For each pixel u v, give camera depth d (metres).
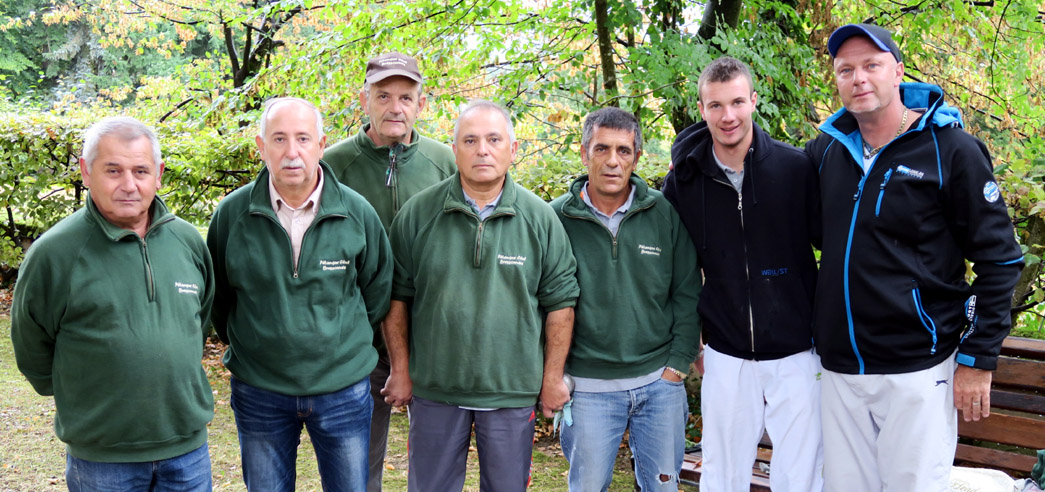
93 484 2.33
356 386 2.79
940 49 7.62
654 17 6.03
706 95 2.81
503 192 2.80
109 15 13.65
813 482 2.97
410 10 6.52
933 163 2.54
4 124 6.80
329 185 2.71
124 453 2.32
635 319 2.94
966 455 3.48
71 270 2.25
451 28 6.83
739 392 2.95
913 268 2.56
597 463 2.97
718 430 2.99
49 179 6.88
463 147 2.73
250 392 2.71
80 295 2.25
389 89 3.29
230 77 13.09
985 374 2.54
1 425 4.52
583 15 6.98
